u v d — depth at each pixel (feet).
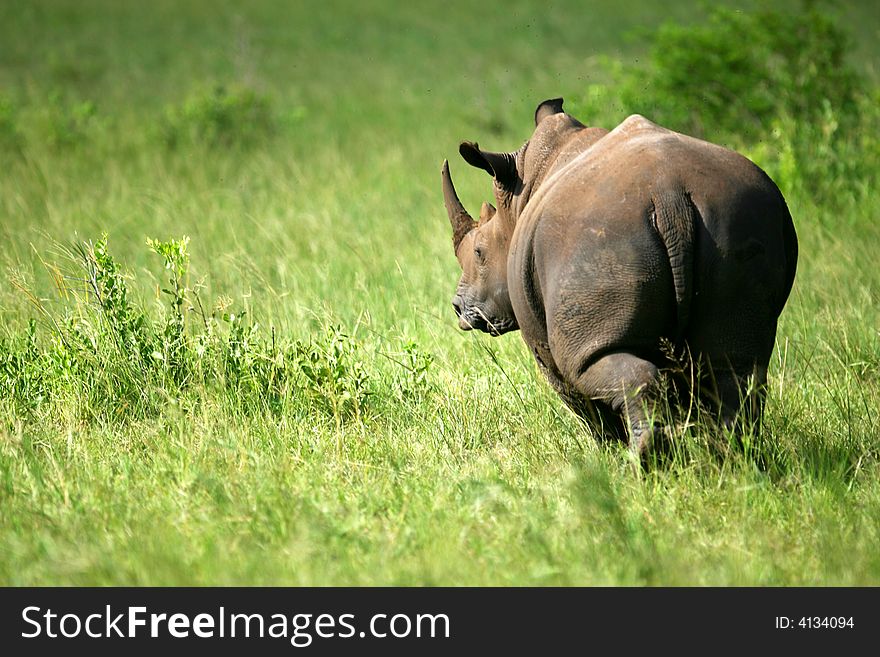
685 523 55.88
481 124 203.21
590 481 56.75
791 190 123.95
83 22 336.90
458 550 52.60
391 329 89.97
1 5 348.18
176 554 52.49
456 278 105.50
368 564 51.83
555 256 59.31
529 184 68.64
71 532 55.47
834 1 156.04
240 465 64.18
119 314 81.30
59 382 77.82
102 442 70.54
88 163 165.89
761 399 60.23
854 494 60.34
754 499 57.82
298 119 200.64
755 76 147.13
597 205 58.03
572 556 52.39
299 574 51.13
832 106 141.08
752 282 57.52
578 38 315.58
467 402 74.38
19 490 61.62
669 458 58.29
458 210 76.48
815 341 86.94
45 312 86.33
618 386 56.85
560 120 69.41
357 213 135.74
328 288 101.91
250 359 79.41
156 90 255.91
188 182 154.30
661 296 56.80
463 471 64.90
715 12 156.25
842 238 112.06
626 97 154.30
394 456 66.80
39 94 239.30
